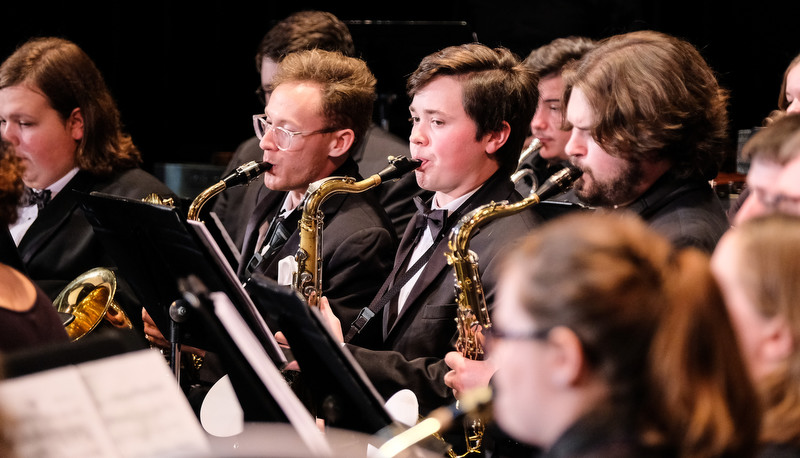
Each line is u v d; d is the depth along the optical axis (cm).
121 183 809
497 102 583
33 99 779
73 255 780
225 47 1455
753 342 321
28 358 409
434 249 589
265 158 690
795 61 655
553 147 857
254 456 361
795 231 322
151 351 380
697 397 258
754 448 270
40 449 333
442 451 457
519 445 509
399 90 1086
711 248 490
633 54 520
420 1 1390
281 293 400
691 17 1191
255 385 437
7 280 468
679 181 524
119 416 356
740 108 1180
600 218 282
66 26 1391
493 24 1320
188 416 366
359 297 649
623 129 511
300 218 686
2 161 505
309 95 677
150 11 1430
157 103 1461
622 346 259
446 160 588
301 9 1434
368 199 691
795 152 402
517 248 285
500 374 280
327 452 359
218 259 501
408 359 572
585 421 264
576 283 260
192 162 1470
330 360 401
